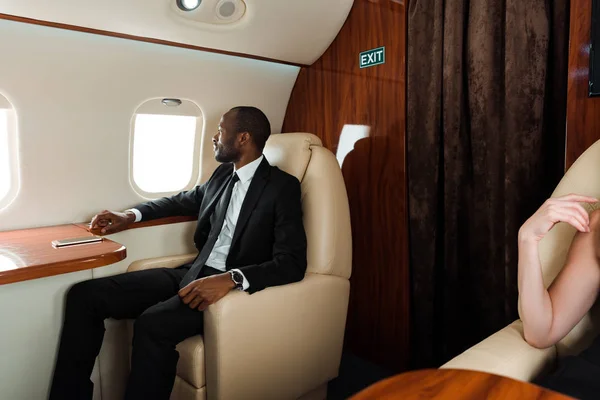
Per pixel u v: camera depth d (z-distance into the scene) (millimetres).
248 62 2453
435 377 799
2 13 1626
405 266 2270
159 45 2078
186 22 1981
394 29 2203
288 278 1742
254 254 1908
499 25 1850
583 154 1356
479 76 1903
